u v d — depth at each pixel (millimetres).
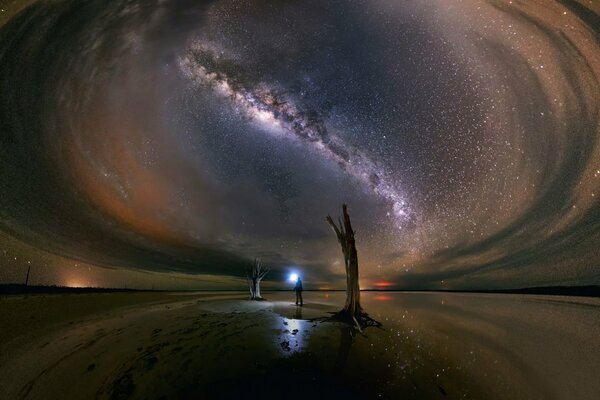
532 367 6578
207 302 10812
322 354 6133
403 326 8133
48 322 7648
